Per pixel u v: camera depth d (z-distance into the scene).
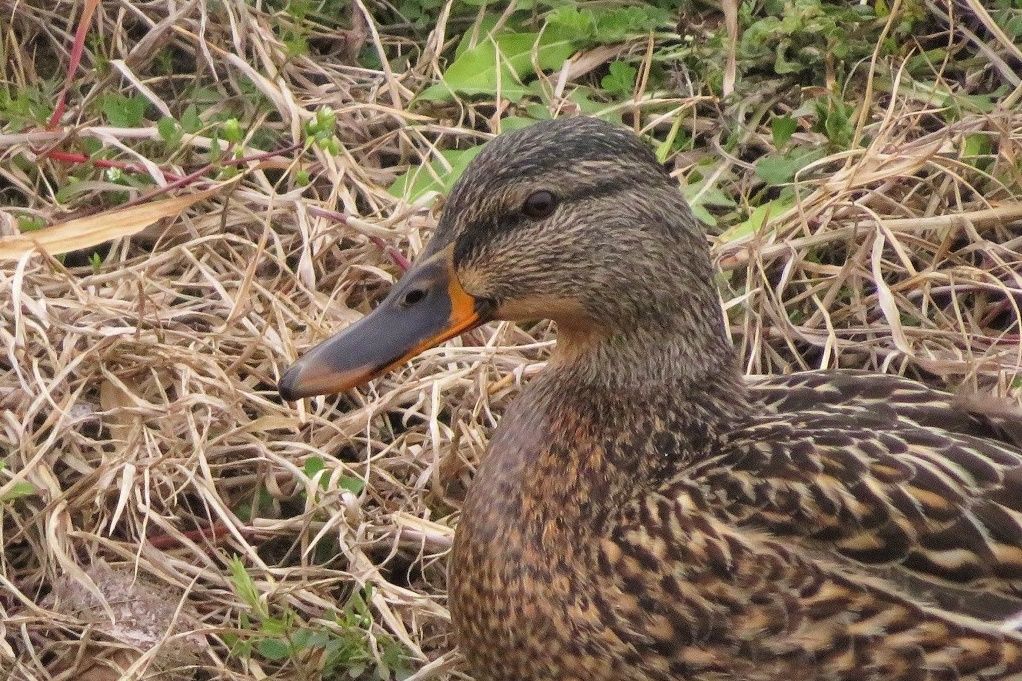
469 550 7.44
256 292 9.53
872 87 10.54
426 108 10.59
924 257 9.91
